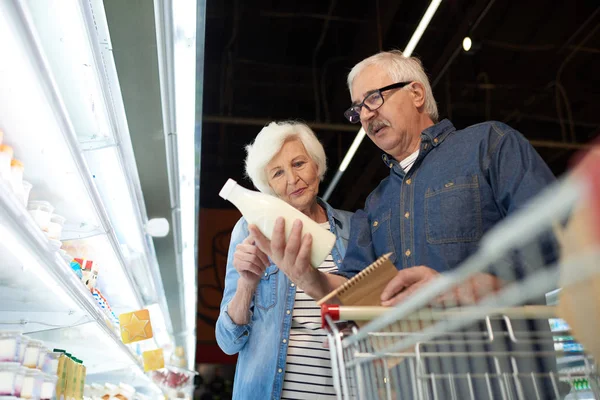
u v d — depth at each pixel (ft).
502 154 4.32
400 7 16.44
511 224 1.20
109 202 8.47
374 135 5.30
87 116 6.26
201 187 23.54
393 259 4.65
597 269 1.19
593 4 16.19
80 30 4.80
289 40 17.69
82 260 7.68
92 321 6.85
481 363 2.94
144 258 11.02
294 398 4.99
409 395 2.92
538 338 2.98
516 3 16.20
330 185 21.94
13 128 4.72
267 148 6.24
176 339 20.10
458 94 19.51
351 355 2.96
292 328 5.29
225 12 16.55
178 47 6.00
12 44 3.51
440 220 4.35
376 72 5.37
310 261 3.93
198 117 7.36
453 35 17.07
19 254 4.81
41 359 5.05
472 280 2.51
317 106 19.85
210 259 22.77
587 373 2.66
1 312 6.45
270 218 4.12
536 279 1.50
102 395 9.25
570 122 20.34
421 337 2.58
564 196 1.04
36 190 6.04
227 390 27.61
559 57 18.03
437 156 4.71
